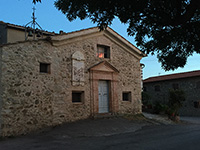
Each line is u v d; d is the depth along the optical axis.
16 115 7.65
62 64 9.52
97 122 9.84
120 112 11.84
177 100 14.66
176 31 5.31
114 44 12.15
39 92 8.48
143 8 5.22
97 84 10.89
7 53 7.66
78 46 10.31
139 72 13.40
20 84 7.90
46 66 9.06
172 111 13.63
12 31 11.26
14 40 11.25
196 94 19.38
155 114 15.01
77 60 10.15
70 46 9.98
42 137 7.30
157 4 5.00
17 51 7.97
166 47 6.05
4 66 7.53
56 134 7.70
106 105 11.45
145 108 17.11
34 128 8.11
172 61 6.17
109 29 11.66
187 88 20.06
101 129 8.76
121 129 9.12
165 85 21.81
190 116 19.23
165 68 6.38
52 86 8.98
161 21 5.14
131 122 10.91
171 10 5.01
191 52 5.89
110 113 11.28
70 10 6.33
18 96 7.79
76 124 9.20
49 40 9.02
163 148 5.59
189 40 5.50
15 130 7.54
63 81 9.46
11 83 7.64
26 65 8.17
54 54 9.26
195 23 5.12
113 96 11.60
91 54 10.86
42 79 8.65
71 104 9.66
